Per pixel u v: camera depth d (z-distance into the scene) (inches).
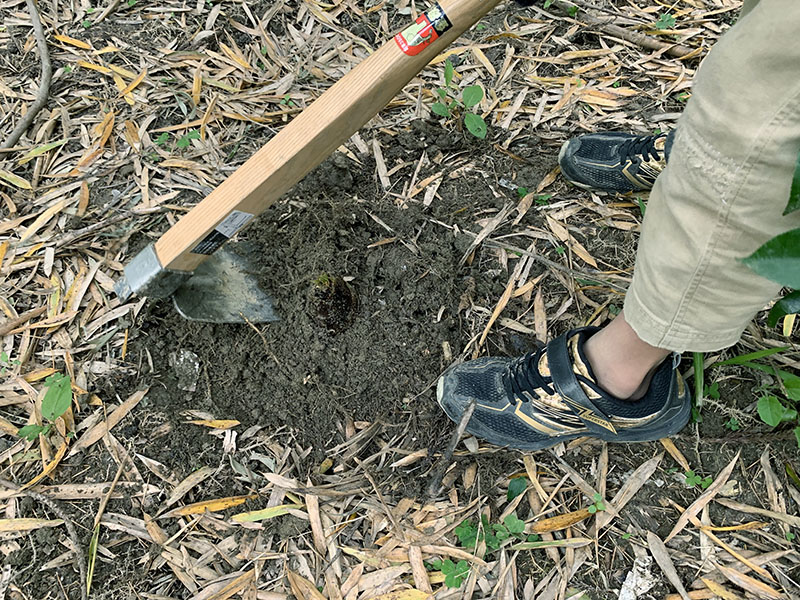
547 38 84.0
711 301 38.6
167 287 54.2
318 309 60.5
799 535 54.0
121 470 56.0
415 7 86.4
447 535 54.5
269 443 58.4
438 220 69.3
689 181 35.3
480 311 64.7
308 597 51.7
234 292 61.1
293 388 59.9
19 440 56.6
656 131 76.5
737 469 57.1
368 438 58.6
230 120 75.9
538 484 56.6
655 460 57.6
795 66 29.4
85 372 59.9
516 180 72.8
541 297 65.6
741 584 52.1
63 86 77.0
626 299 44.4
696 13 85.4
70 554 52.6
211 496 56.0
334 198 68.9
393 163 72.8
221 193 49.4
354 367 60.8
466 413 55.3
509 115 77.5
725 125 32.4
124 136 73.9
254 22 83.7
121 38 81.2
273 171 48.3
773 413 53.3
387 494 56.4
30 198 69.0
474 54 82.0
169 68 79.2
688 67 81.8
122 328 61.7
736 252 35.6
